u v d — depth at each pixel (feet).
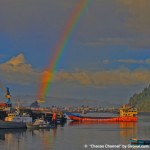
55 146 611.88
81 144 640.58
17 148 590.96
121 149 579.89
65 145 625.41
